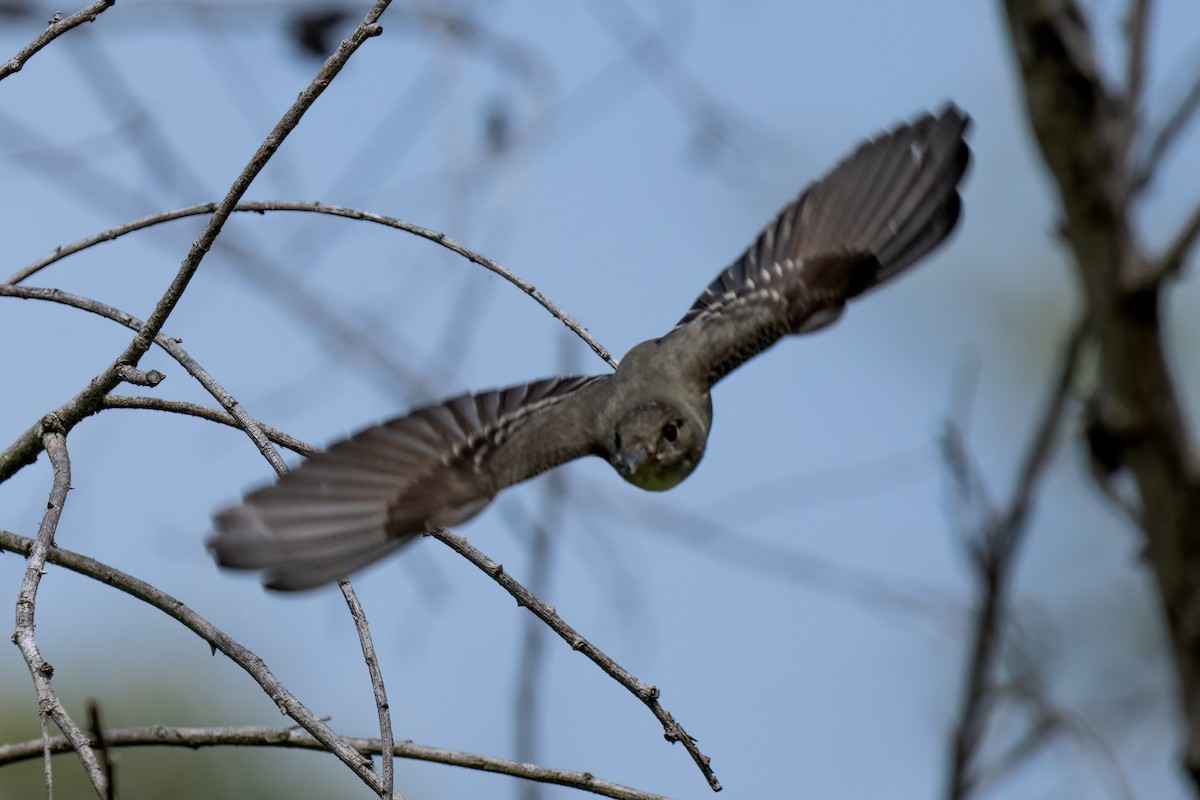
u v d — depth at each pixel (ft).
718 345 32.86
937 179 32.40
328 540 25.23
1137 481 17.58
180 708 48.80
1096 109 17.21
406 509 26.25
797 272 33.32
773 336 32.89
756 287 33.53
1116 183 17.29
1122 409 17.42
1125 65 18.56
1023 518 24.23
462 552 26.43
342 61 25.82
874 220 32.94
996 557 24.38
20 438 28.91
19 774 47.42
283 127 26.09
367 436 26.68
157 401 27.91
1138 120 18.22
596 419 31.07
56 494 26.71
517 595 26.27
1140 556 18.51
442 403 28.22
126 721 48.08
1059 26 17.16
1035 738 27.89
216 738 27.32
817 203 33.71
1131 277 17.19
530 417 30.22
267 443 26.25
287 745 27.27
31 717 48.65
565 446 30.07
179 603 26.22
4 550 27.91
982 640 24.66
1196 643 17.22
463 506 26.96
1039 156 17.63
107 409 28.32
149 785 47.65
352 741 26.63
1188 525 17.24
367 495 26.08
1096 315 17.51
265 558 24.62
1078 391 24.43
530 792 33.55
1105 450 18.31
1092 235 17.37
